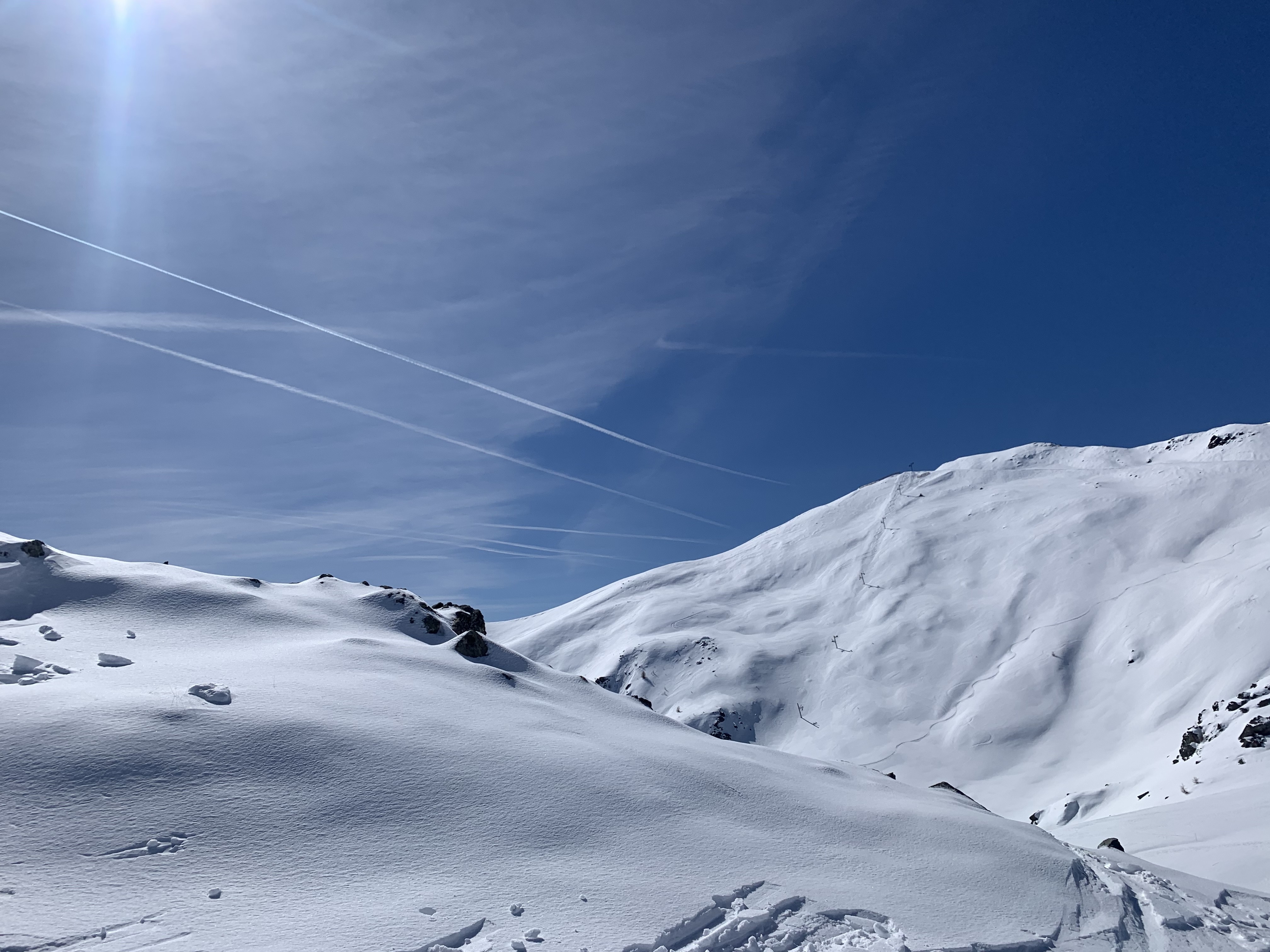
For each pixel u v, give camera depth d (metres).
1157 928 14.04
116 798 11.24
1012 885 14.67
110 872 9.69
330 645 20.66
